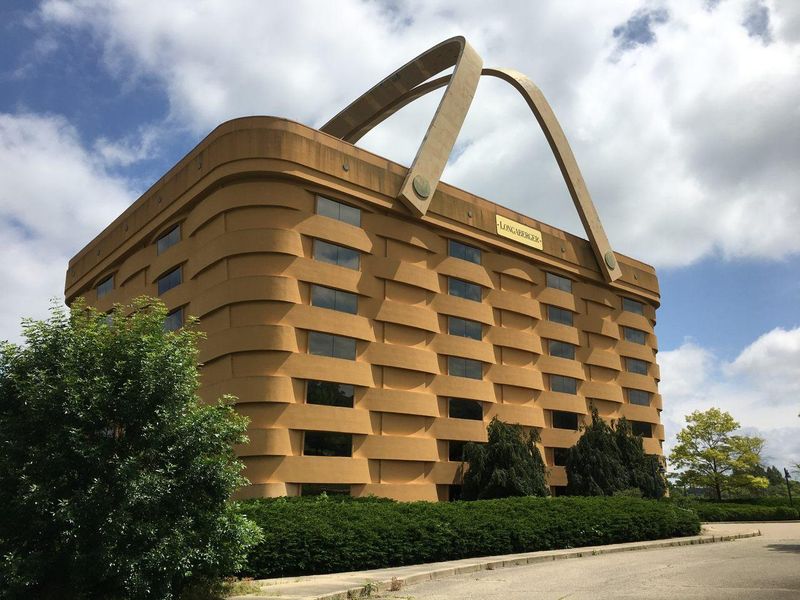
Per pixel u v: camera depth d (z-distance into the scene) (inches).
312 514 678.5
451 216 1531.7
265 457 1135.0
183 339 483.5
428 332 1432.1
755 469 2303.2
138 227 1577.3
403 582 581.0
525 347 1636.3
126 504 394.0
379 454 1270.9
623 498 1154.0
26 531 400.8
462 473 1408.7
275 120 1270.9
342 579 575.8
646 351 2078.0
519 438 1405.0
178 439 437.7
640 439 1680.6
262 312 1198.9
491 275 1621.6
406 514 770.2
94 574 394.6
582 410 1765.5
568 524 904.9
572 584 561.6
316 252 1274.6
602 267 1942.7
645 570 651.5
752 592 483.8
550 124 1931.6
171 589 430.3
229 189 1261.1
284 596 479.5
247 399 1151.6
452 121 1550.2
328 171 1306.6
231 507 467.5
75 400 406.9
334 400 1236.5
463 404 1461.6
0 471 403.5
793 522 1754.4
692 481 2237.9
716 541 1072.8
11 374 420.5
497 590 541.0
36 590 400.2
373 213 1386.6
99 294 1800.0
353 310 1310.3
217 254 1246.3
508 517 864.9
